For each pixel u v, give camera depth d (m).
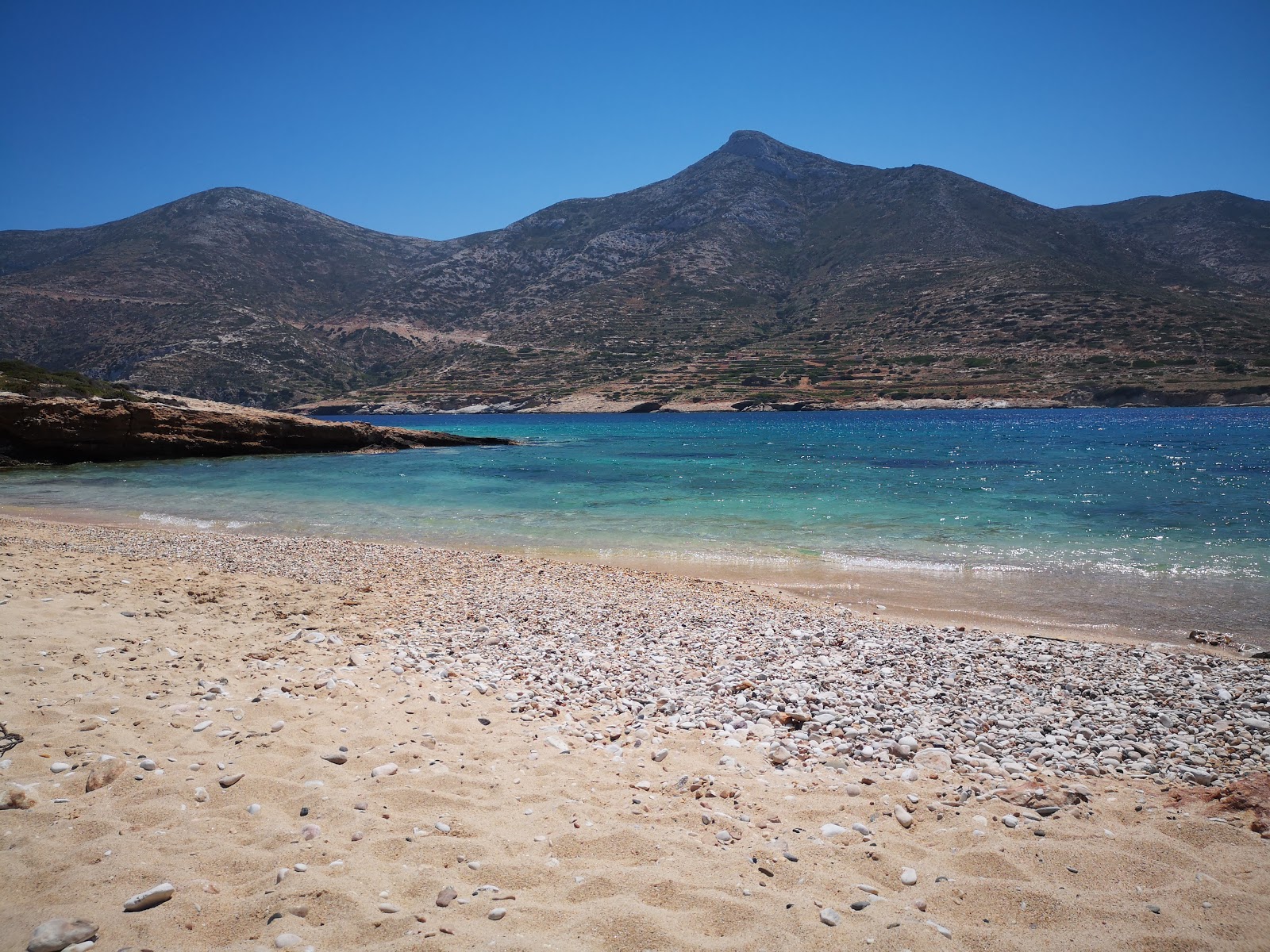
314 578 12.46
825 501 22.77
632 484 27.92
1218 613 11.00
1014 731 6.42
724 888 3.95
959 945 3.56
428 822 4.54
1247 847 4.45
